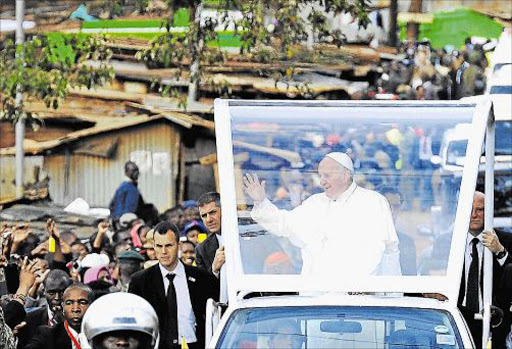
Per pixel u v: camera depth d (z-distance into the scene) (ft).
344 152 60.80
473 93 134.82
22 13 133.90
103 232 101.55
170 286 67.62
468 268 68.59
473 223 69.00
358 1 119.65
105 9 134.82
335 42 122.93
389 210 60.23
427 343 53.21
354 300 55.88
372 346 53.52
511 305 69.56
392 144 61.00
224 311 59.47
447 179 60.44
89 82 123.24
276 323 54.60
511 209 103.35
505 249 71.00
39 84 120.88
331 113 61.57
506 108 107.34
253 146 60.80
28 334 68.44
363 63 134.82
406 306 55.62
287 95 133.59
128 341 44.04
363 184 60.54
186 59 134.82
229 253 59.36
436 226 60.03
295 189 60.44
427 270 59.47
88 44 123.44
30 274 73.15
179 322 67.51
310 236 59.88
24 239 92.84
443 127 61.16
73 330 64.90
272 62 128.47
